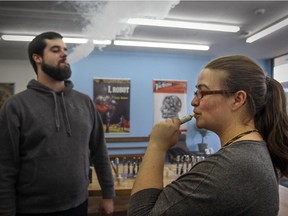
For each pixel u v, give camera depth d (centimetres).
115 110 537
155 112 555
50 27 368
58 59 131
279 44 461
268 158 58
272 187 54
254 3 300
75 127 131
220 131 65
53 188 120
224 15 336
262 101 63
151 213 55
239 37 425
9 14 318
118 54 537
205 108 64
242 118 63
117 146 534
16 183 120
